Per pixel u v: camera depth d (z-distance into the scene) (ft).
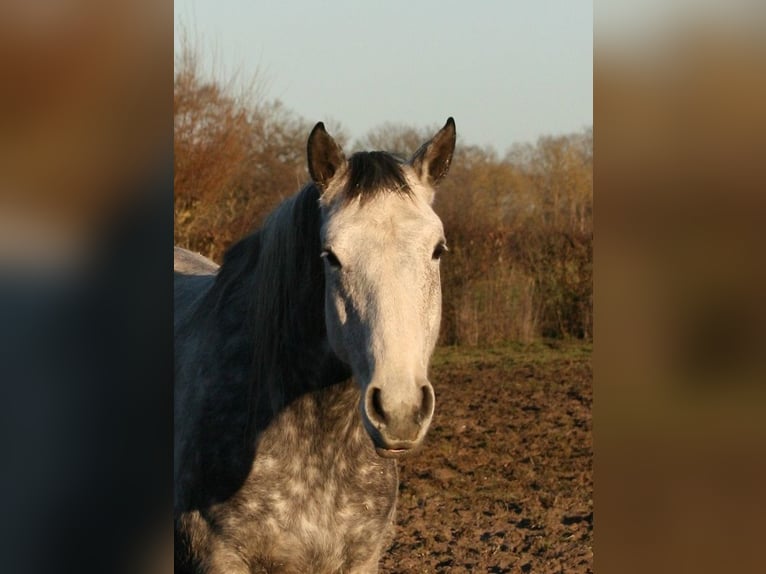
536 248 61.98
